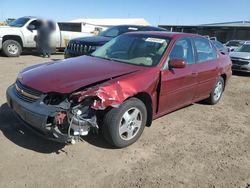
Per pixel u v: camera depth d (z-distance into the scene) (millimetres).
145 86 3924
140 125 4055
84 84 3455
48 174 3234
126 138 3900
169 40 4723
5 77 7695
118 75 3816
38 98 3410
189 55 5051
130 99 3773
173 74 4461
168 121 5176
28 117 3406
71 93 3314
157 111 4430
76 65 4223
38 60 11891
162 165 3631
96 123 3539
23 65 10148
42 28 12914
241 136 4797
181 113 5711
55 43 13383
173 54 4586
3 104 5234
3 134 4047
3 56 12633
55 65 4285
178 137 4512
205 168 3662
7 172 3211
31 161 3455
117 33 10133
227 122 5434
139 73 3982
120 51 4836
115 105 3486
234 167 3754
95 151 3797
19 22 13109
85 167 3432
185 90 4914
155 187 3180
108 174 3340
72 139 3424
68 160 3541
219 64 6012
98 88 3389
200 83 5367
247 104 6941
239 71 12453
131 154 3820
